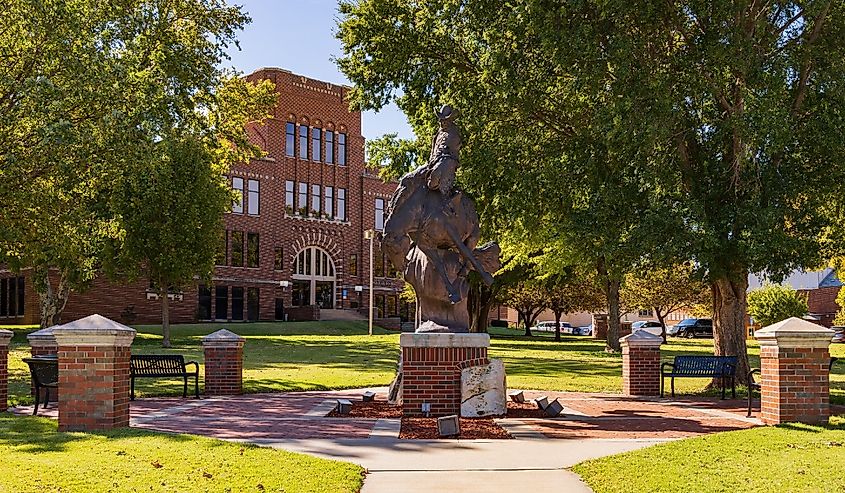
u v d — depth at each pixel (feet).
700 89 56.75
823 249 64.90
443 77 70.95
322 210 203.92
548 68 61.93
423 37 71.41
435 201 43.88
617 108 54.60
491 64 62.80
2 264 158.61
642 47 57.31
